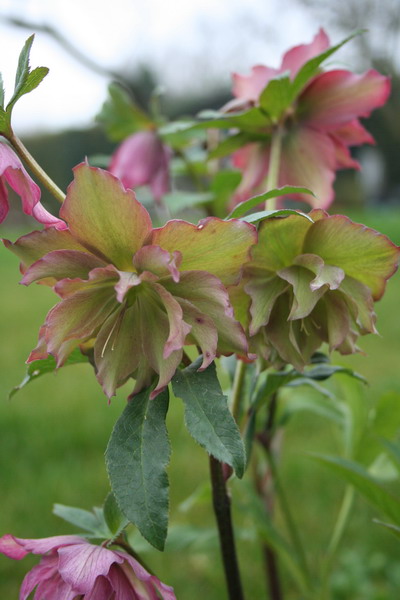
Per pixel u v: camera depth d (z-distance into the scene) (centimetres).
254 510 44
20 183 28
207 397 28
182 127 40
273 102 37
